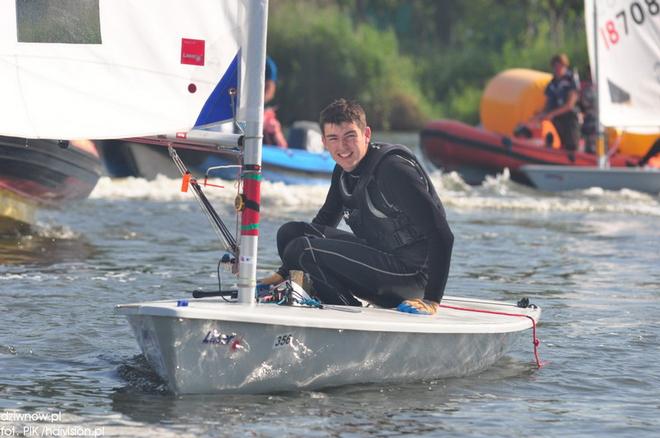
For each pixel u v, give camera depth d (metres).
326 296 20.61
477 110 151.00
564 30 168.50
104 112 18.17
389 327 18.62
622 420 17.95
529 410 18.44
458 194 64.88
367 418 17.42
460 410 18.23
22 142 37.22
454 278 33.75
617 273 35.22
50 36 18.09
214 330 17.31
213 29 18.12
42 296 28.08
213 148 18.98
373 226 20.48
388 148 20.19
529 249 40.94
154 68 18.16
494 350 21.28
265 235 43.47
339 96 153.62
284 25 154.88
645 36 67.12
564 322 26.59
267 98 66.12
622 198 63.28
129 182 62.94
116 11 18.11
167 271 33.28
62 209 49.28
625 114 67.56
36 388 18.94
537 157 70.56
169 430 16.48
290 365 18.22
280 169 63.38
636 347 23.73
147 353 18.38
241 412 17.34
